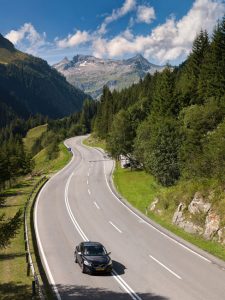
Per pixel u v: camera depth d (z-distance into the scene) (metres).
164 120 55.12
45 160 129.62
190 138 49.81
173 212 38.75
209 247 29.39
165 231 34.50
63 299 19.30
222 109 55.06
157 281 21.88
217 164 37.00
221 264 25.06
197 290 20.30
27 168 93.62
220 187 34.00
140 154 64.31
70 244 30.47
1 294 20.00
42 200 50.25
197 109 56.75
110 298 19.28
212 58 74.56
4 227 19.78
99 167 82.44
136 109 88.94
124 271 23.84
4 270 23.98
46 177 73.00
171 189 42.72
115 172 73.62
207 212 33.22
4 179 73.94
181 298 19.14
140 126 67.31
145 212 42.75
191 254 27.45
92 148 123.94
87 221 38.47
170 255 27.27
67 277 22.84
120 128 72.25
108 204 47.00
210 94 70.50
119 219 39.31
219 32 75.56
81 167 84.06
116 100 161.25
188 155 46.91
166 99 75.00
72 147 130.75
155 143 52.16
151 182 58.16
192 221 34.09
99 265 22.97
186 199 36.66
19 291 20.34
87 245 24.81
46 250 28.86
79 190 57.28
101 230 34.94
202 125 53.47
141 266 24.83
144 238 32.09
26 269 24.02
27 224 36.50
